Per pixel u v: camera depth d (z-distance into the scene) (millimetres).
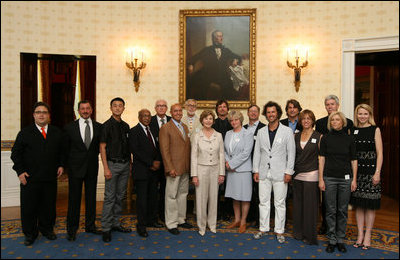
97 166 3793
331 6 5434
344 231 3420
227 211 4582
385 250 3398
